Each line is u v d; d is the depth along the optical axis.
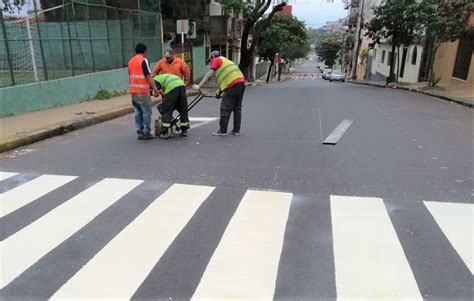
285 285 2.77
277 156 6.01
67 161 5.85
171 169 5.38
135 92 7.00
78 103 11.30
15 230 3.62
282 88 22.48
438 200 4.24
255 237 3.45
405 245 3.30
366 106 12.14
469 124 8.73
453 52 19.50
